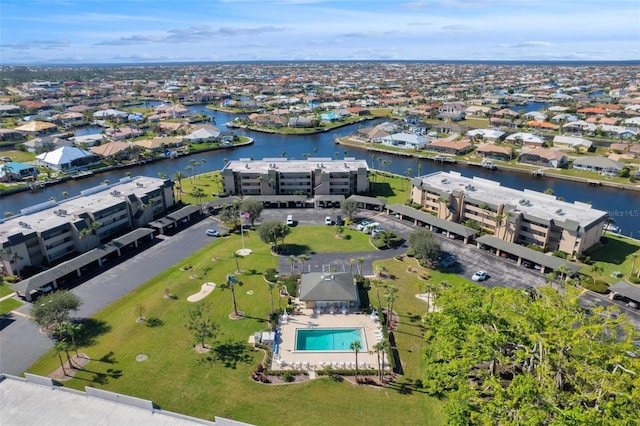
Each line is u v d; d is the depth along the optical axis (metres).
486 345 67.19
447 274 118.81
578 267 114.19
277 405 74.12
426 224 153.25
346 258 128.75
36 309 90.06
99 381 79.12
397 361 85.19
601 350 60.12
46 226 126.81
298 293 108.94
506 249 126.56
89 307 103.19
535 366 63.06
